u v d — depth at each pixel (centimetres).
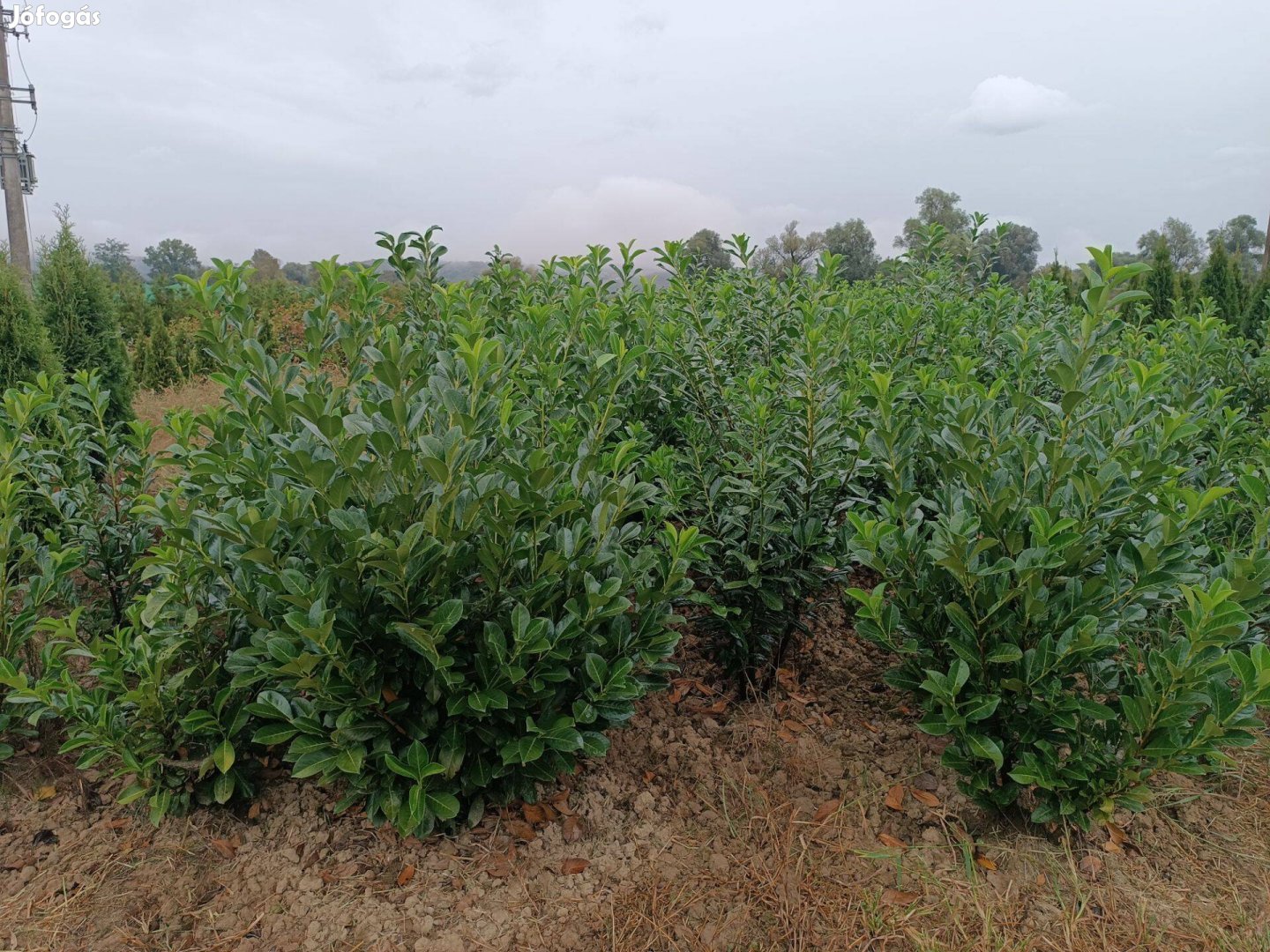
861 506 341
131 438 380
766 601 321
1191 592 228
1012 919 244
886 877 260
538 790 294
